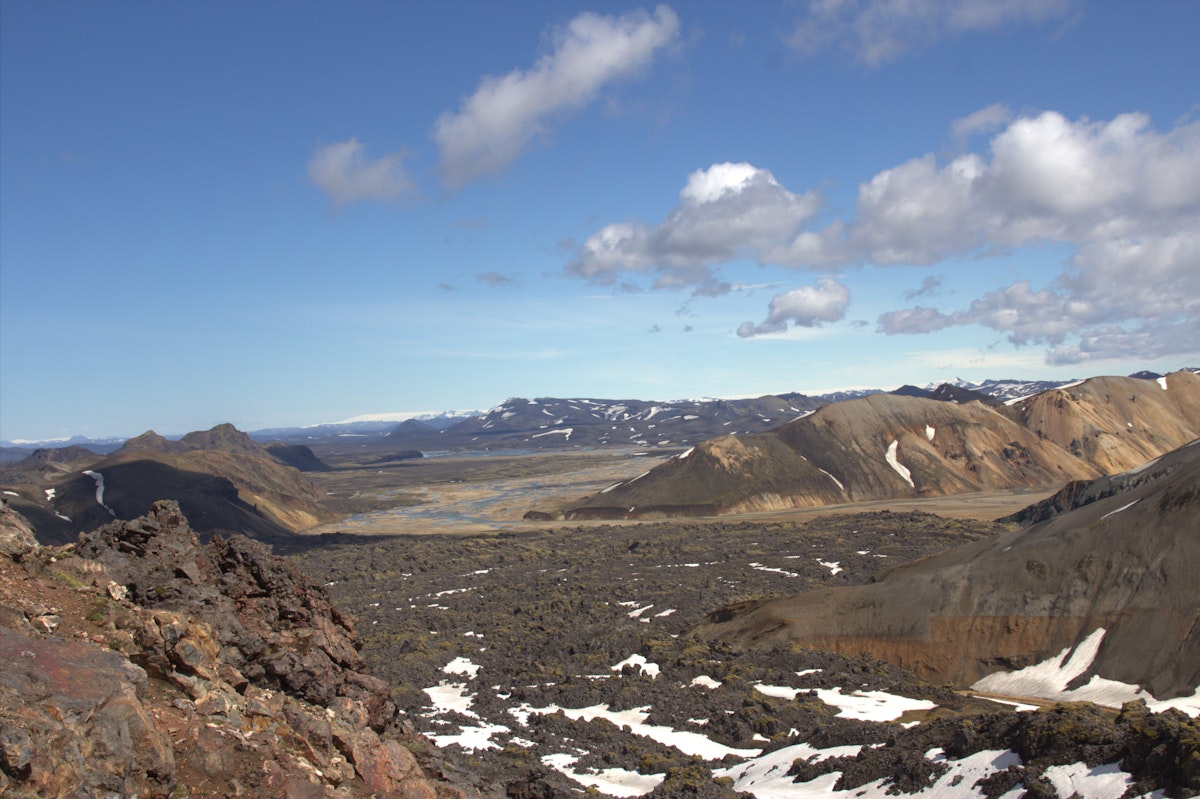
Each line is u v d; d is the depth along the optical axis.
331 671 34.28
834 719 64.12
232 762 23.23
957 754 45.62
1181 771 34.88
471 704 75.19
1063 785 38.25
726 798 47.03
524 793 40.44
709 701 71.69
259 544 38.81
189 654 26.31
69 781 18.58
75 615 25.84
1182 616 71.12
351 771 27.44
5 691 19.70
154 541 35.25
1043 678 74.06
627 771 55.50
